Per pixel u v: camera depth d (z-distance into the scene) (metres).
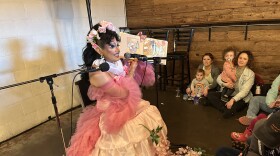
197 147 1.97
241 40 2.85
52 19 2.75
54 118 2.84
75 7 2.99
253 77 2.50
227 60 2.69
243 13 2.76
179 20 3.27
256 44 2.76
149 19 3.55
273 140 0.66
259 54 2.77
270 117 0.69
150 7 3.47
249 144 0.87
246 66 2.56
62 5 2.83
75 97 3.07
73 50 3.05
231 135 1.98
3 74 2.35
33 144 2.32
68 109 3.02
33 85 2.62
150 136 1.46
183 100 2.99
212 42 3.07
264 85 2.54
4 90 2.37
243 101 2.53
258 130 0.71
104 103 1.48
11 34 2.38
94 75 1.39
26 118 2.59
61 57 2.90
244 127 2.23
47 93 2.76
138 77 1.79
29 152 2.19
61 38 2.88
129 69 1.65
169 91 3.35
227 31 2.91
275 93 2.24
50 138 2.40
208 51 3.14
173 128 2.33
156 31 3.50
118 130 1.41
